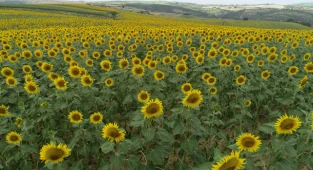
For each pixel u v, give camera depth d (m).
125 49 7.73
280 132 1.85
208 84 3.67
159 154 2.39
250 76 4.54
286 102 3.60
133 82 4.14
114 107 3.83
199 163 2.54
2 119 2.89
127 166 2.31
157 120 2.28
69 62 5.12
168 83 4.83
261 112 4.29
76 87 3.76
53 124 3.11
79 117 2.62
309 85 4.12
